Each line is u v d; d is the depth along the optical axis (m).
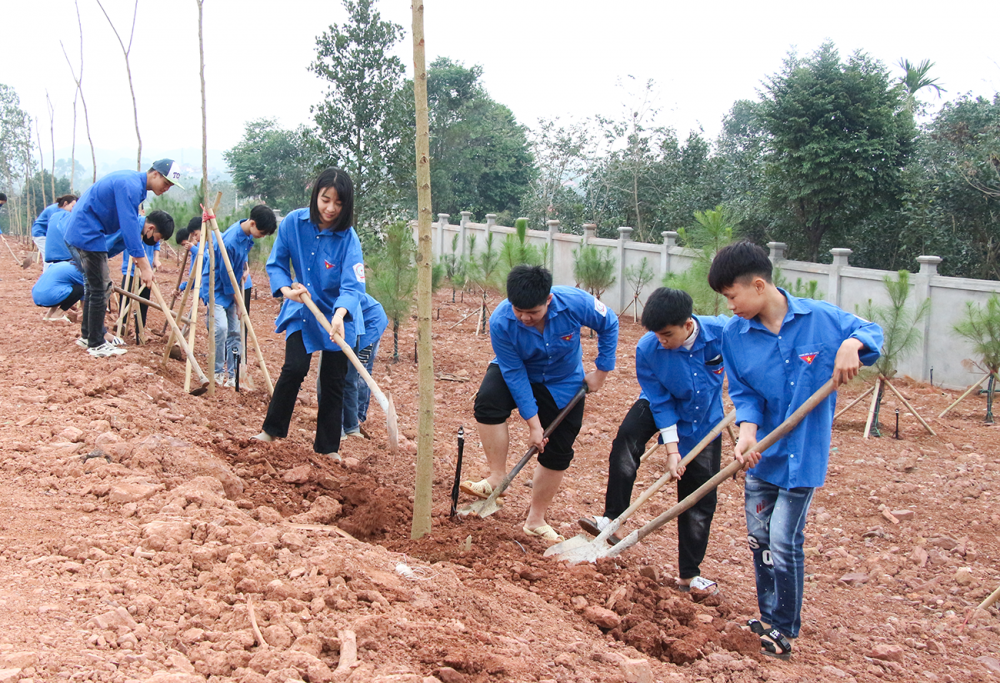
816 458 3.60
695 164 24.77
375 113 16.23
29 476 3.77
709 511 4.46
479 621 3.21
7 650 2.21
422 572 3.49
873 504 6.38
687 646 3.47
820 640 4.18
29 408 4.89
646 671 2.97
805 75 16.59
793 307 3.62
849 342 3.39
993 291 10.52
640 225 24.12
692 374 4.36
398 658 2.66
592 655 3.06
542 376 4.69
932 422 9.15
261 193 32.78
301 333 5.18
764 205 18.55
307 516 4.23
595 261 15.19
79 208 6.44
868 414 8.95
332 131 16.30
